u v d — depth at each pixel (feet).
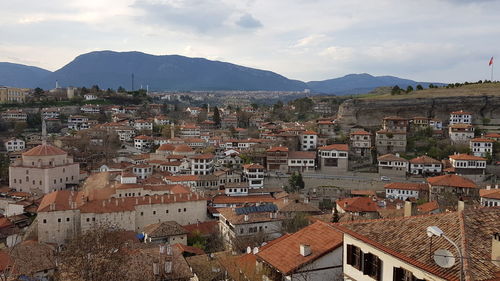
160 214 364.38
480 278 64.44
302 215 291.79
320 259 106.93
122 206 346.33
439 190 450.30
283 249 116.98
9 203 406.41
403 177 559.79
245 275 124.47
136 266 151.02
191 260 195.11
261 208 308.81
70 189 479.82
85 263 132.98
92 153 647.56
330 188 516.73
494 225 79.97
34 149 485.97
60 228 326.85
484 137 632.79
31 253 216.13
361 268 93.25
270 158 592.19
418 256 75.97
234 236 271.49
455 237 75.87
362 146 650.02
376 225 94.48
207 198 436.76
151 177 510.17
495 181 533.96
